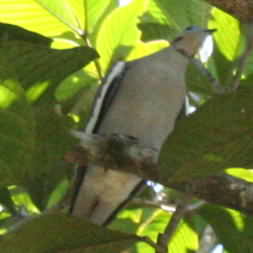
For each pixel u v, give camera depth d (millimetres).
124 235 5656
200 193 6234
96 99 9406
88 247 5586
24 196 9727
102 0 8594
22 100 4637
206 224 10234
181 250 9383
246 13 4715
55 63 5746
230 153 4781
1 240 5199
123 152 6203
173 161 4801
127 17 8461
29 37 6359
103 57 8992
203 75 9516
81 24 8680
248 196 6230
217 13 9664
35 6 8531
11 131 4664
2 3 8500
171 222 6320
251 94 4637
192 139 4723
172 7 9836
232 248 8258
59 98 9422
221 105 4672
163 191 10133
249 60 9703
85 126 9289
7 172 4738
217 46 9602
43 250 5406
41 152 4750
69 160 6301
